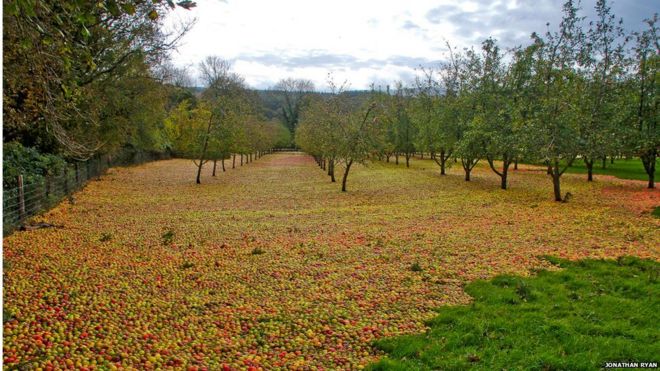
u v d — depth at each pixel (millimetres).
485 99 21656
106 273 7488
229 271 7723
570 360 4336
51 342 4891
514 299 6086
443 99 26344
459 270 7668
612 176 26938
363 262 8289
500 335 4973
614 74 17781
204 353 4781
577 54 16672
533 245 9352
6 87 7793
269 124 63344
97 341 4965
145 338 5109
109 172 29234
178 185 23906
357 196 18938
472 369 4238
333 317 5730
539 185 22328
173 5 4215
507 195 18406
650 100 19375
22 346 4742
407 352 4699
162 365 4480
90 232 10922
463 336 4965
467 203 16297
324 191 20922
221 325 5512
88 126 18625
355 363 4551
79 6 4336
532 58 19000
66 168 17906
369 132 21109
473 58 22266
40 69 6473
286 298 6430
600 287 6504
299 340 5078
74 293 6473
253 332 5312
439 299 6336
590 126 16203
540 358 4383
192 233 10969
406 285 6953
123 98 21453
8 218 10750
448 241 9922
